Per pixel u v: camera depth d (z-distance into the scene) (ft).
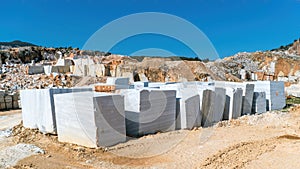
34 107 26.30
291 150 20.07
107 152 19.61
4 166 17.07
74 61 87.61
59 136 23.09
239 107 35.78
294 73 123.13
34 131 25.67
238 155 19.19
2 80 67.72
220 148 21.02
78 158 18.57
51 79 67.21
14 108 50.31
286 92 66.59
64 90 25.35
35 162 17.85
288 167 16.70
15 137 24.79
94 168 16.94
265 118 33.83
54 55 130.72
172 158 18.94
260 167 16.92
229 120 32.94
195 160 18.38
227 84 39.75
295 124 30.42
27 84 64.08
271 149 20.51
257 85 44.57
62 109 22.49
